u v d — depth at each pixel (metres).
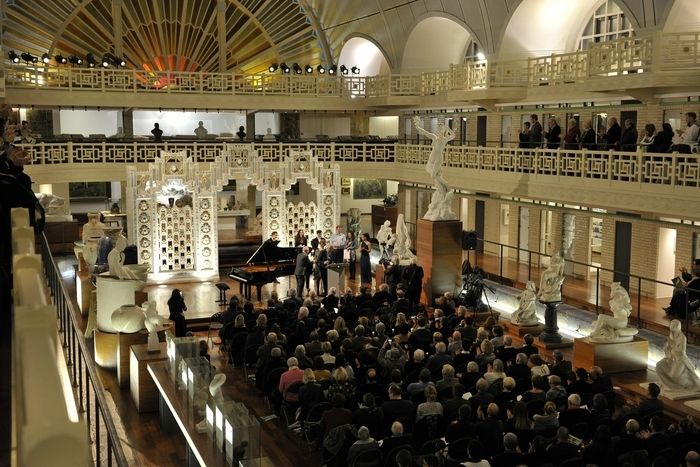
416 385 14.38
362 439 11.64
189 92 34.84
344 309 20.23
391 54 38.66
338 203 30.11
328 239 30.11
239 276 24.73
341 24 40.84
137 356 16.25
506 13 29.98
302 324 17.91
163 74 37.47
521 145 26.34
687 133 19.69
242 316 18.97
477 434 12.03
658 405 13.84
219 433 11.55
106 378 18.02
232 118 44.00
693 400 16.42
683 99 23.14
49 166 29.16
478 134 34.06
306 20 41.97
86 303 22.36
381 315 19.45
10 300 6.05
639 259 24.94
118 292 18.16
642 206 20.56
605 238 26.39
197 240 28.39
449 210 25.53
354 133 43.97
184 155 27.95
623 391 17.50
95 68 33.97
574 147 24.38
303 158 32.12
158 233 27.94
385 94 36.16
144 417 16.08
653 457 11.67
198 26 39.09
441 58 37.94
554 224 28.97
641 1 24.19
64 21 36.25
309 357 16.67
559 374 15.27
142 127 42.91
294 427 15.20
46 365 1.56
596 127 27.22
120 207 39.53
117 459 4.21
